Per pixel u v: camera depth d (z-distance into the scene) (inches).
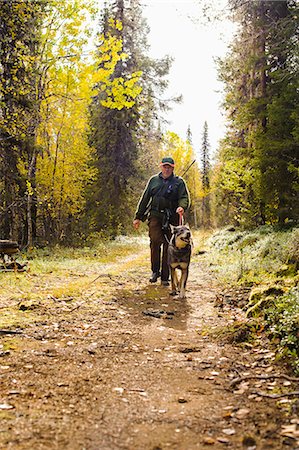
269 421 118.0
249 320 223.9
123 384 147.3
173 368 164.7
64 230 812.0
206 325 229.1
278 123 560.1
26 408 124.2
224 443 106.9
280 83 589.0
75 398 133.6
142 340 201.3
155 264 360.5
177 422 118.6
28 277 376.5
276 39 587.2
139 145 1085.1
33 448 101.4
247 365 167.2
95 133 989.8
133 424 117.0
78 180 782.5
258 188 585.3
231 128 794.2
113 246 808.9
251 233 612.1
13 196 621.0
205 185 2847.0
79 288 319.9
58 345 187.2
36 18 480.1
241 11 619.5
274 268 360.5
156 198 346.3
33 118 586.2
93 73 458.0
